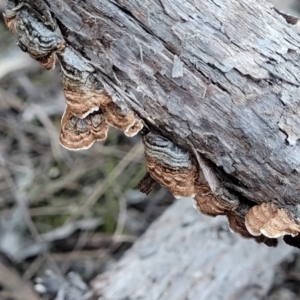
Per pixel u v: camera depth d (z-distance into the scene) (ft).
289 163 1.30
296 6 2.79
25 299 2.21
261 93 1.29
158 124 1.32
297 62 1.31
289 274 2.15
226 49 1.29
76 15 1.28
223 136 1.31
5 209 2.49
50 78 2.85
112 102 1.31
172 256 1.94
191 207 2.05
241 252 1.94
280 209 1.33
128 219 2.46
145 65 1.29
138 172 2.56
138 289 1.88
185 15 1.28
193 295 1.87
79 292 1.93
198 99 1.30
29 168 2.58
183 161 1.33
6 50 2.89
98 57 1.29
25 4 1.28
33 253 2.36
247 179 1.34
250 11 1.32
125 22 1.28
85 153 2.62
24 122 2.72
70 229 2.43
